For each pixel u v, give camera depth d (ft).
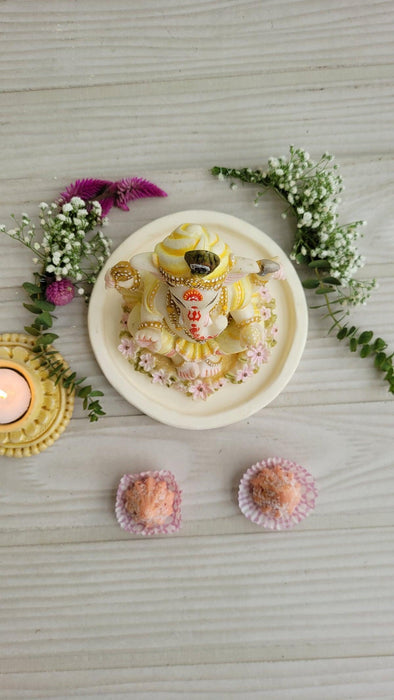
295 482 1.56
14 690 1.64
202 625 1.64
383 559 1.65
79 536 1.65
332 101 1.66
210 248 1.28
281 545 1.65
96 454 1.65
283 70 1.67
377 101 1.66
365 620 1.64
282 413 1.65
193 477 1.65
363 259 1.56
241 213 1.65
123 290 1.48
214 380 1.56
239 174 1.62
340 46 1.67
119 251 1.57
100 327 1.58
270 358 1.60
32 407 1.58
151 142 1.66
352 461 1.65
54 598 1.65
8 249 1.65
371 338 1.62
